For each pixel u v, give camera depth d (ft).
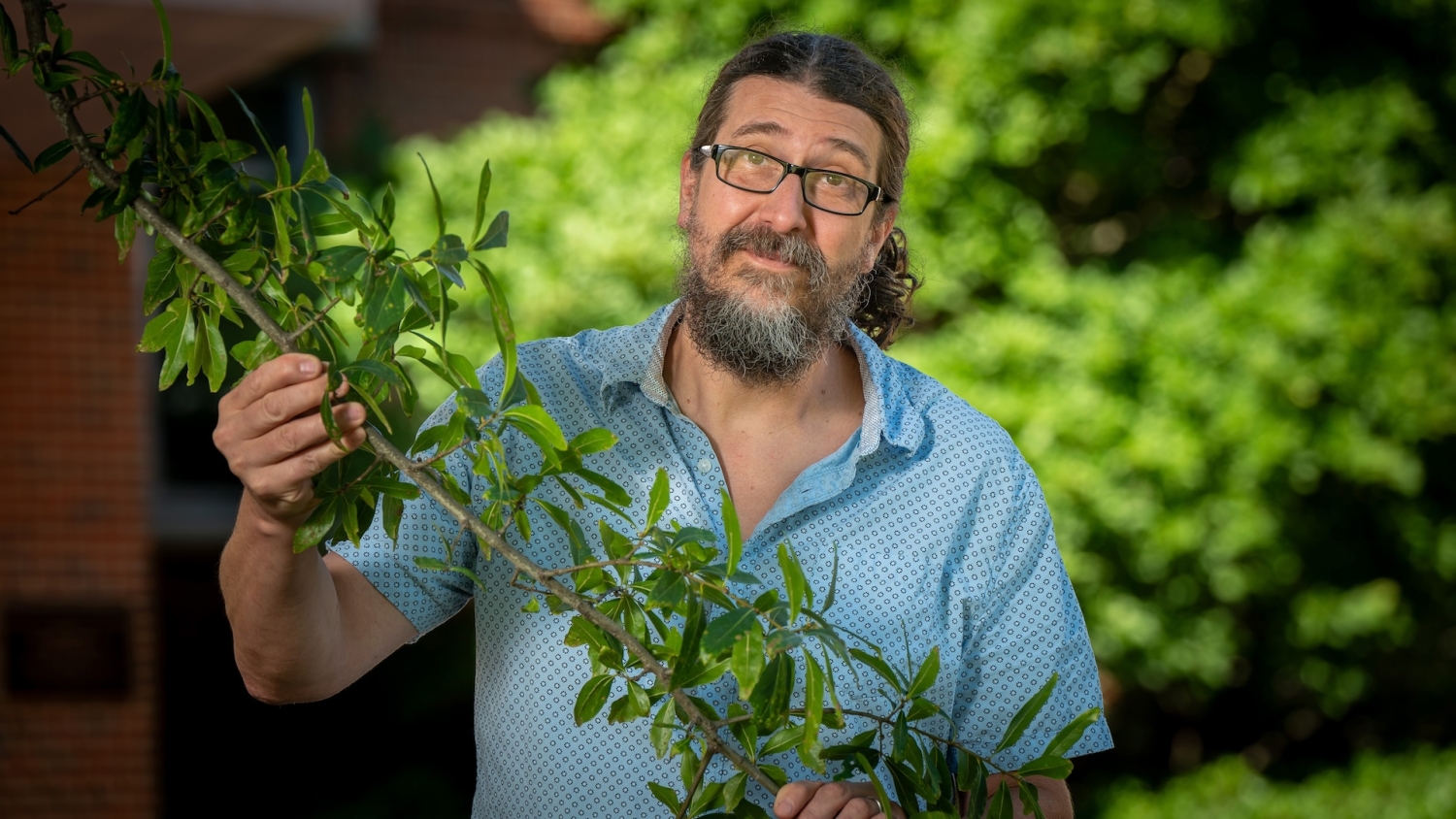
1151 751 24.68
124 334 17.19
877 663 4.51
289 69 20.40
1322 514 22.61
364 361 4.14
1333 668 23.34
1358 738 25.25
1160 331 20.48
